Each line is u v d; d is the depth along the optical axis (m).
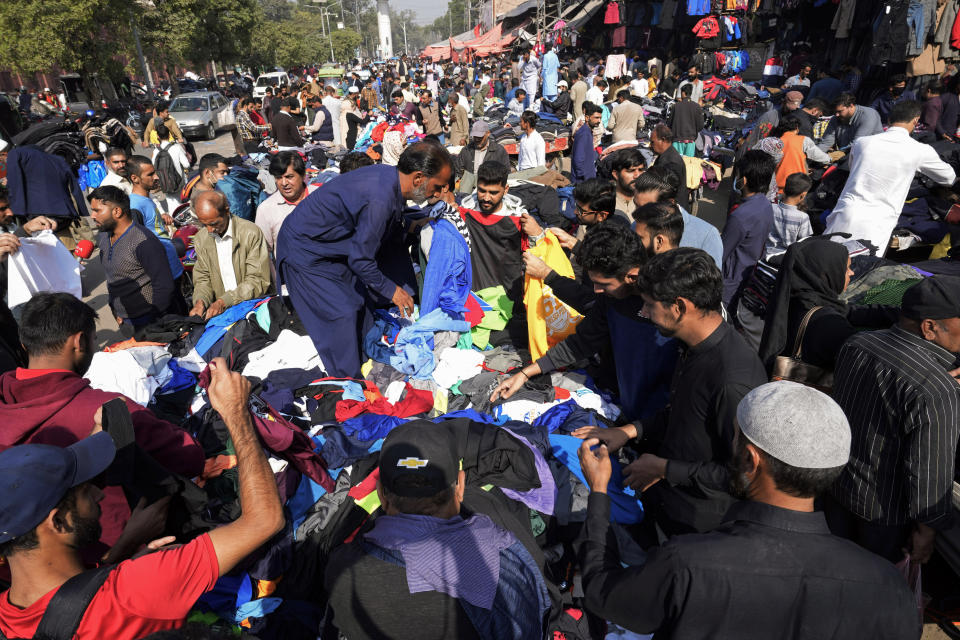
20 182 6.57
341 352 3.71
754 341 4.20
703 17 15.31
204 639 1.09
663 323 2.11
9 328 3.18
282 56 61.03
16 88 31.56
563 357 3.32
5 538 1.24
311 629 2.32
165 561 1.39
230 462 2.68
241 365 3.83
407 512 1.60
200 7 34.00
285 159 4.75
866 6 9.41
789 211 5.00
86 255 4.39
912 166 5.11
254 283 4.46
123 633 1.35
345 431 3.18
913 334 2.14
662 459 2.25
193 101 21.50
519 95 15.73
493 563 1.58
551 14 29.52
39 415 1.93
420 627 1.50
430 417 3.38
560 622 2.31
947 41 8.57
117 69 26.94
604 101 13.79
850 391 2.30
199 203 4.14
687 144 10.00
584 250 2.82
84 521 1.40
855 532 2.48
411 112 13.98
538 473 2.63
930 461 2.04
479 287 4.52
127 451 1.85
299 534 2.62
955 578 2.72
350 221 3.41
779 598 1.31
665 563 1.39
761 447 1.35
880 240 5.42
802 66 12.16
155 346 3.82
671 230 3.07
